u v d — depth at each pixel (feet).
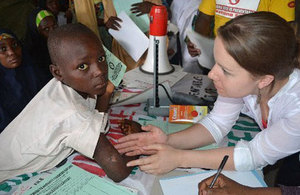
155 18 4.69
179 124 3.58
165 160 2.73
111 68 3.54
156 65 3.68
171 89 4.43
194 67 7.57
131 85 4.55
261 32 2.07
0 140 2.74
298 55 2.32
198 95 4.28
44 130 2.55
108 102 3.70
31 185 2.56
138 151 2.89
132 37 5.35
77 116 2.59
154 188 2.56
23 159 2.67
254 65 2.16
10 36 3.47
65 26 2.68
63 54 2.62
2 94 3.48
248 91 2.47
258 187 2.43
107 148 2.65
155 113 3.77
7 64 3.49
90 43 2.63
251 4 5.47
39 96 2.78
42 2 7.70
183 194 2.43
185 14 7.66
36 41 5.48
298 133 2.43
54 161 2.81
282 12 5.23
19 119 2.75
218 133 3.21
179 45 7.98
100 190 2.46
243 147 2.75
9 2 7.09
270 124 2.94
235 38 2.12
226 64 2.26
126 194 2.42
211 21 6.42
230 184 2.37
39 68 4.30
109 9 6.57
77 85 2.81
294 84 2.49
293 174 4.18
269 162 2.68
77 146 2.59
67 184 2.52
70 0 7.61
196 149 3.15
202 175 2.65
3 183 2.68
